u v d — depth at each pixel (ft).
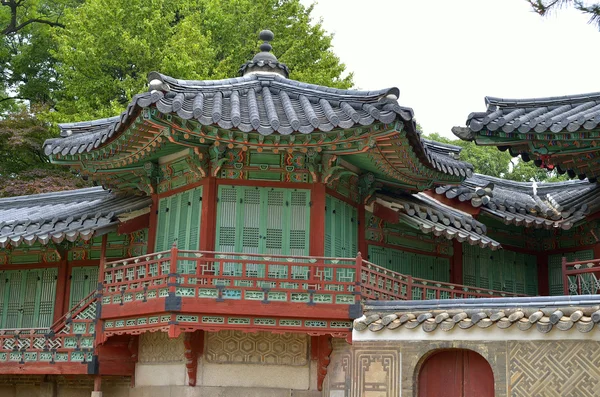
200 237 65.51
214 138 60.44
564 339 51.21
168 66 113.29
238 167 66.54
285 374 65.36
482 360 55.83
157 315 60.95
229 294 60.23
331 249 67.31
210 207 65.67
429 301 58.18
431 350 56.54
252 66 73.05
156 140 61.98
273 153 66.28
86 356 67.87
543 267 86.22
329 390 63.26
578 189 88.94
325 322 60.49
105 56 118.62
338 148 62.39
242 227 65.87
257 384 65.16
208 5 129.39
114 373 68.74
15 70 147.23
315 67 130.41
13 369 69.82
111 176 73.77
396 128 58.13
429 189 77.61
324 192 66.59
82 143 67.62
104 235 68.95
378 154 63.93
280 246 65.77
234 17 131.95
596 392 49.29
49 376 76.54
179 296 59.26
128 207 71.36
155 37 119.34
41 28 147.33
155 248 70.79
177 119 58.08
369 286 61.67
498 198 82.74
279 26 134.31
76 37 121.80
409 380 57.00
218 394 64.75
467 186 88.38
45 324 78.48
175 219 69.26
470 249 83.20
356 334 60.08
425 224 71.87
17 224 74.13
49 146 69.87
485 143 61.93
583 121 56.54
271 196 66.69
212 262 64.75
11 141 127.03
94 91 120.26
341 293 60.59
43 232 69.67
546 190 93.56
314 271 64.85
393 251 76.79
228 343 65.82
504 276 85.05
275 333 65.57
